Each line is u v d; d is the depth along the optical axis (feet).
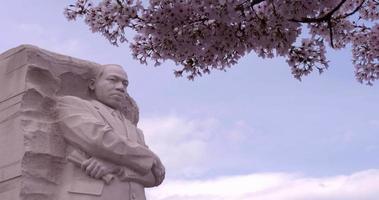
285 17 31.76
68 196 29.78
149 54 34.78
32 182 29.66
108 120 32.17
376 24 36.50
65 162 31.01
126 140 31.55
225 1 30.45
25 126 30.53
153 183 32.78
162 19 33.09
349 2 36.42
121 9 33.22
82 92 33.65
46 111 31.73
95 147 30.55
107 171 30.60
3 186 29.94
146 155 31.91
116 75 33.86
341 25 35.35
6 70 32.32
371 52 36.91
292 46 33.27
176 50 33.81
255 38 32.68
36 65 31.78
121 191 30.78
